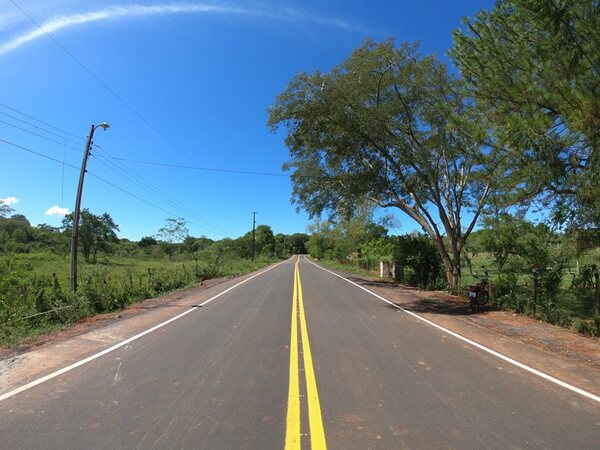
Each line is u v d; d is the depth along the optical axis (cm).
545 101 873
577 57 799
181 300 1745
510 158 956
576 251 1129
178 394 592
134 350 855
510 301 1458
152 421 498
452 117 1027
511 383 646
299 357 798
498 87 938
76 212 1805
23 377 675
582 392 608
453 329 1099
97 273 1838
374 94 2005
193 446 436
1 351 855
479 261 3225
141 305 1602
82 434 464
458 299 1792
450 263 2198
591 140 787
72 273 1767
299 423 491
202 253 6806
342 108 1856
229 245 9269
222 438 454
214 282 2791
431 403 558
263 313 1354
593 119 773
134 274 2672
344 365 743
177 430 474
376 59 1836
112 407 543
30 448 433
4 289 1686
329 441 447
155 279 2244
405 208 2381
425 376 680
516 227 1739
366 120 1825
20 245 5606
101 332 1049
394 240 3031
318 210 2875
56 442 446
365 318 1265
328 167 2627
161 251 6575
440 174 2209
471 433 467
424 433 466
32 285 1908
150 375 683
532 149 843
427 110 1811
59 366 737
